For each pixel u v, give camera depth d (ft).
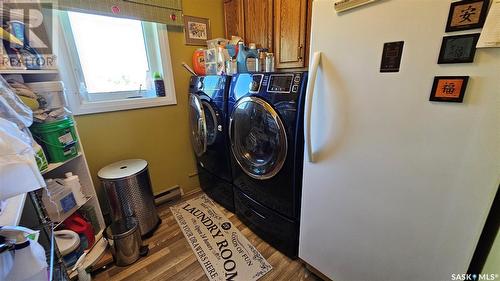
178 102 6.78
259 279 4.33
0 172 1.65
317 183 3.52
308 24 4.99
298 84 3.67
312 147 3.37
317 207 3.65
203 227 5.87
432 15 1.96
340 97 2.85
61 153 4.16
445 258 2.46
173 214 6.45
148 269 4.63
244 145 5.17
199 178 7.66
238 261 4.76
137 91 6.18
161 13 5.76
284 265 4.63
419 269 2.69
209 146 6.15
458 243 2.32
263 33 6.04
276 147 4.21
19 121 2.89
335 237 3.53
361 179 2.93
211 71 6.41
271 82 4.08
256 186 4.99
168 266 4.69
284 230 4.64
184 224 6.00
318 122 3.19
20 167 1.74
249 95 4.48
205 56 6.51
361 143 2.80
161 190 7.00
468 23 1.79
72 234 4.28
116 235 4.52
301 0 4.96
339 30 2.64
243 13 6.43
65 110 4.30
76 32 4.97
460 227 2.27
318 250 3.91
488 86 1.83
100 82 5.55
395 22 2.19
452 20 1.86
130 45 5.82
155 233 5.69
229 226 5.88
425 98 2.19
